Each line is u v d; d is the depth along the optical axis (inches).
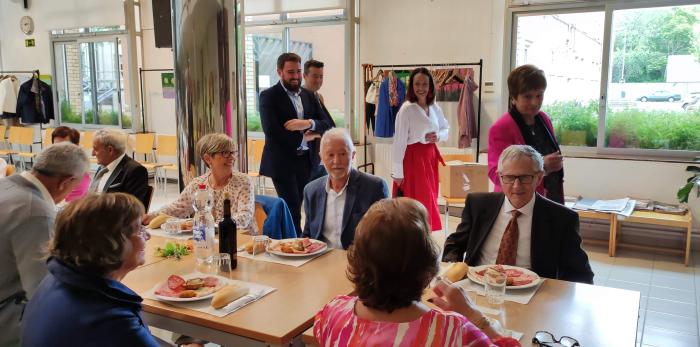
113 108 330.0
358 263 42.6
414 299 42.1
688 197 186.7
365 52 255.3
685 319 131.3
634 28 197.3
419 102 147.6
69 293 49.1
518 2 216.1
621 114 204.5
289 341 60.2
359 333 41.4
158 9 169.5
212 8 123.8
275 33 280.1
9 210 70.9
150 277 78.7
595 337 57.6
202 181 114.0
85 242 49.1
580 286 73.2
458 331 41.3
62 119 351.6
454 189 189.8
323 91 284.8
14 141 336.5
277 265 83.8
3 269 71.0
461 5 231.0
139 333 50.3
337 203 103.0
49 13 335.6
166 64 308.3
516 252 82.7
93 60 331.3
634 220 178.7
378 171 258.4
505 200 85.6
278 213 111.3
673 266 172.4
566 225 81.4
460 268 75.1
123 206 51.4
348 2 250.7
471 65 230.1
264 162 147.4
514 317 62.6
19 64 354.9
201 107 127.1
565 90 213.8
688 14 188.2
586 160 203.9
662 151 197.8
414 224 41.9
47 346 47.5
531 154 81.3
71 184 77.7
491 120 231.6
